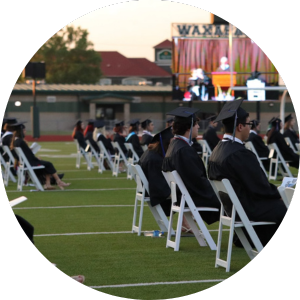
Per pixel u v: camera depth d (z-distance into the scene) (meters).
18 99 65.06
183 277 7.25
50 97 65.94
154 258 8.24
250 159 7.37
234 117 7.54
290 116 22.27
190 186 8.77
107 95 66.38
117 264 7.92
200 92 48.78
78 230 10.45
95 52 98.00
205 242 9.20
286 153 19.11
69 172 22.88
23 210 12.84
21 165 16.61
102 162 22.88
